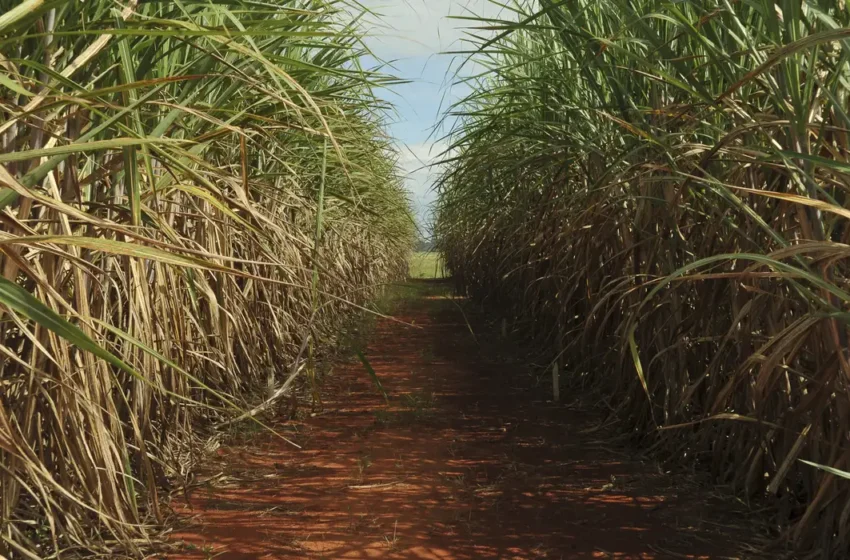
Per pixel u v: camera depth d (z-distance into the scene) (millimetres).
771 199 2619
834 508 2354
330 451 3908
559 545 2641
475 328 9352
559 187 5590
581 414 4637
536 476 3451
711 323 3098
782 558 2475
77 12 2043
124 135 2389
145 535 2529
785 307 2631
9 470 1903
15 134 1956
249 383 4594
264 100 3307
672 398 3473
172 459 3281
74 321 2275
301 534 2748
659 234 3402
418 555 2559
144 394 2883
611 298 4332
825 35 1556
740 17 2691
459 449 3936
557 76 4723
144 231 2812
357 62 2945
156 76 3055
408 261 21531
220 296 3941
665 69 3244
